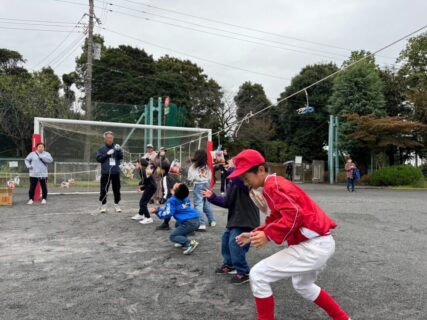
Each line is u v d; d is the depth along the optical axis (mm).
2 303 3771
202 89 39469
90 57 22281
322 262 2902
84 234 6949
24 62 38844
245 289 4199
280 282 4410
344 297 4008
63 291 4109
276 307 3699
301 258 2879
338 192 18219
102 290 4148
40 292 4074
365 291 4188
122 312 3586
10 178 16156
